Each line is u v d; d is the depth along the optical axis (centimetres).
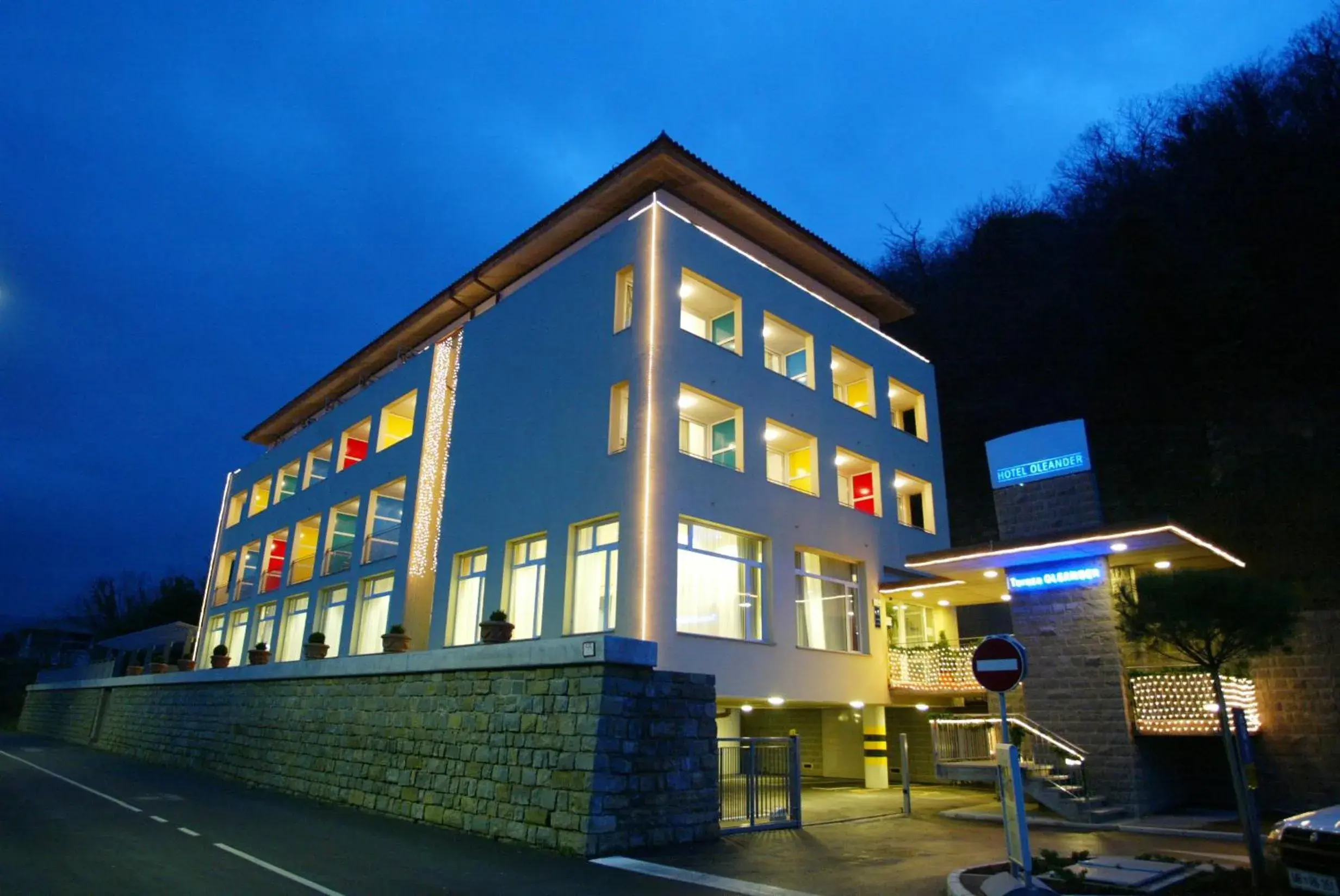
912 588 2019
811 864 970
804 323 2175
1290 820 757
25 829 1076
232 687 2048
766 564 1858
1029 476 1872
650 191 2045
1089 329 3122
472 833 1173
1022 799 742
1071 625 1523
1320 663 1417
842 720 2136
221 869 855
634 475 1675
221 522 3700
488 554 1991
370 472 2609
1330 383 2419
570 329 1961
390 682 1468
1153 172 3253
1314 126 2769
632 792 1074
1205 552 1500
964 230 4259
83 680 3472
